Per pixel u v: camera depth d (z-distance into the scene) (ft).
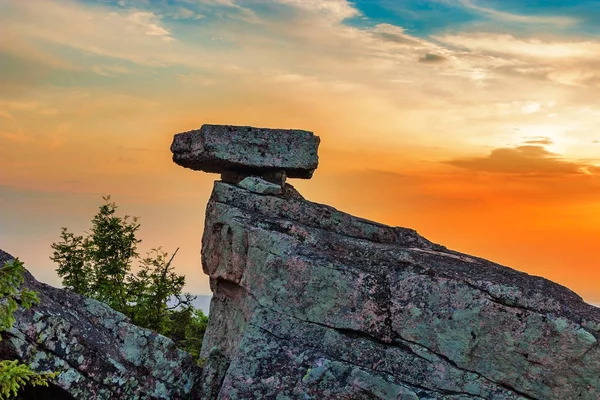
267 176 75.20
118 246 88.99
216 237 70.49
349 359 56.75
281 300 60.59
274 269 61.46
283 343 58.75
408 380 55.36
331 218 69.92
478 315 55.11
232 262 67.31
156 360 60.59
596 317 54.03
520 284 56.70
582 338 52.90
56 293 60.80
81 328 57.16
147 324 86.58
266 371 57.52
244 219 67.41
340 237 65.77
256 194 70.95
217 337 72.64
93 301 61.57
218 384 61.00
